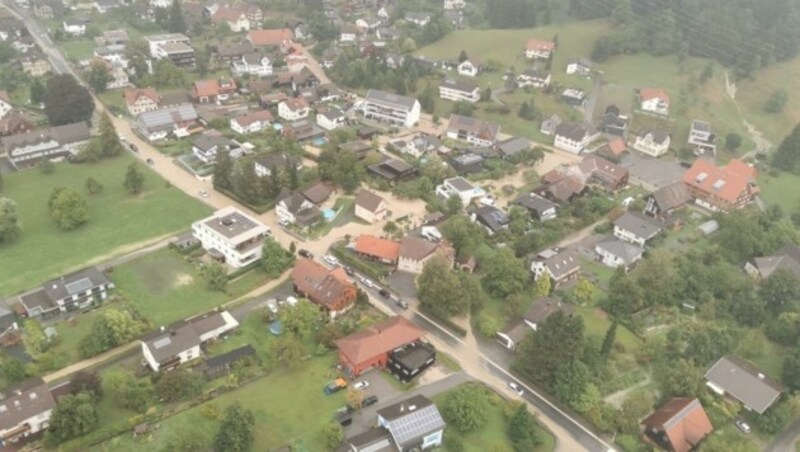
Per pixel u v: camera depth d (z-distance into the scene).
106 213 141.88
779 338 117.75
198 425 89.00
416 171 166.38
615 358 108.94
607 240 139.75
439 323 114.56
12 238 129.12
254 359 101.06
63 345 103.06
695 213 161.12
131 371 98.44
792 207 170.38
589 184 170.25
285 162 158.12
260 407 93.06
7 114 178.38
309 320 105.31
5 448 84.31
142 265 124.75
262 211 145.62
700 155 195.12
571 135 191.12
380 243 130.12
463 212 149.62
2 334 103.31
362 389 98.00
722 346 110.62
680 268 130.62
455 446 89.31
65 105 175.38
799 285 125.50
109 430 86.06
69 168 160.25
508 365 106.50
